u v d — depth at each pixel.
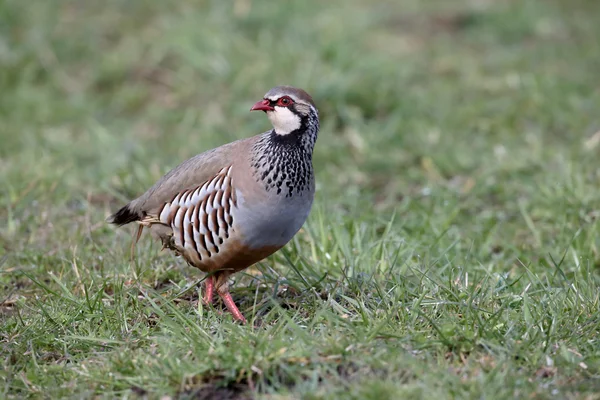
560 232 11.62
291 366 7.72
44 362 8.55
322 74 17.34
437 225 11.97
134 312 9.27
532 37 21.36
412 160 15.15
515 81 18.06
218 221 9.01
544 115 16.58
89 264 10.75
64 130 16.88
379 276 10.08
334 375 7.61
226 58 18.31
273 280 10.08
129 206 9.92
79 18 20.53
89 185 14.02
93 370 8.06
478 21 21.81
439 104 17.19
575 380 7.66
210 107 17.27
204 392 7.65
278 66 17.88
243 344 8.09
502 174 14.18
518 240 11.95
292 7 21.00
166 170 13.39
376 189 14.30
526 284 9.91
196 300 9.97
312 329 8.52
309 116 8.98
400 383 7.43
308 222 11.27
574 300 9.19
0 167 14.41
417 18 21.86
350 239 11.00
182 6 20.97
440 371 7.58
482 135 16.02
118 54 19.06
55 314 9.28
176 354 8.09
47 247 11.40
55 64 18.84
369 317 8.76
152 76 18.56
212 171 9.08
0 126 16.75
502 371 7.68
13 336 8.91
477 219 12.51
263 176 8.82
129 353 8.27
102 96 18.17
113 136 16.33
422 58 19.56
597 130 15.82
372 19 21.02
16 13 19.94
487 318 8.75
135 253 10.81
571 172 12.77
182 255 9.61
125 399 7.59
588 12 22.92
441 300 9.06
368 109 16.78
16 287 10.48
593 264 10.76
